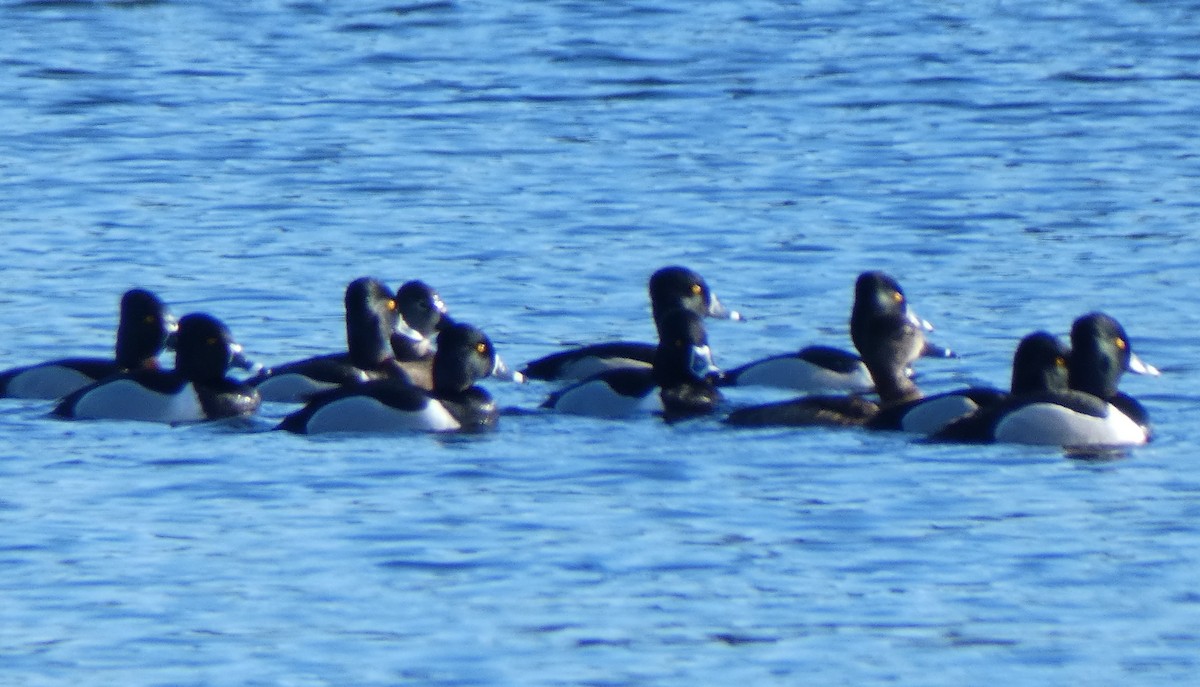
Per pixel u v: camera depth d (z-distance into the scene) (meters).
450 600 15.27
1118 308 25.59
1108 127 37.97
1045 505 17.55
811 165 35.16
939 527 16.92
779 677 13.94
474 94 42.22
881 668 14.06
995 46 46.78
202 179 34.34
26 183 33.91
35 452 19.23
